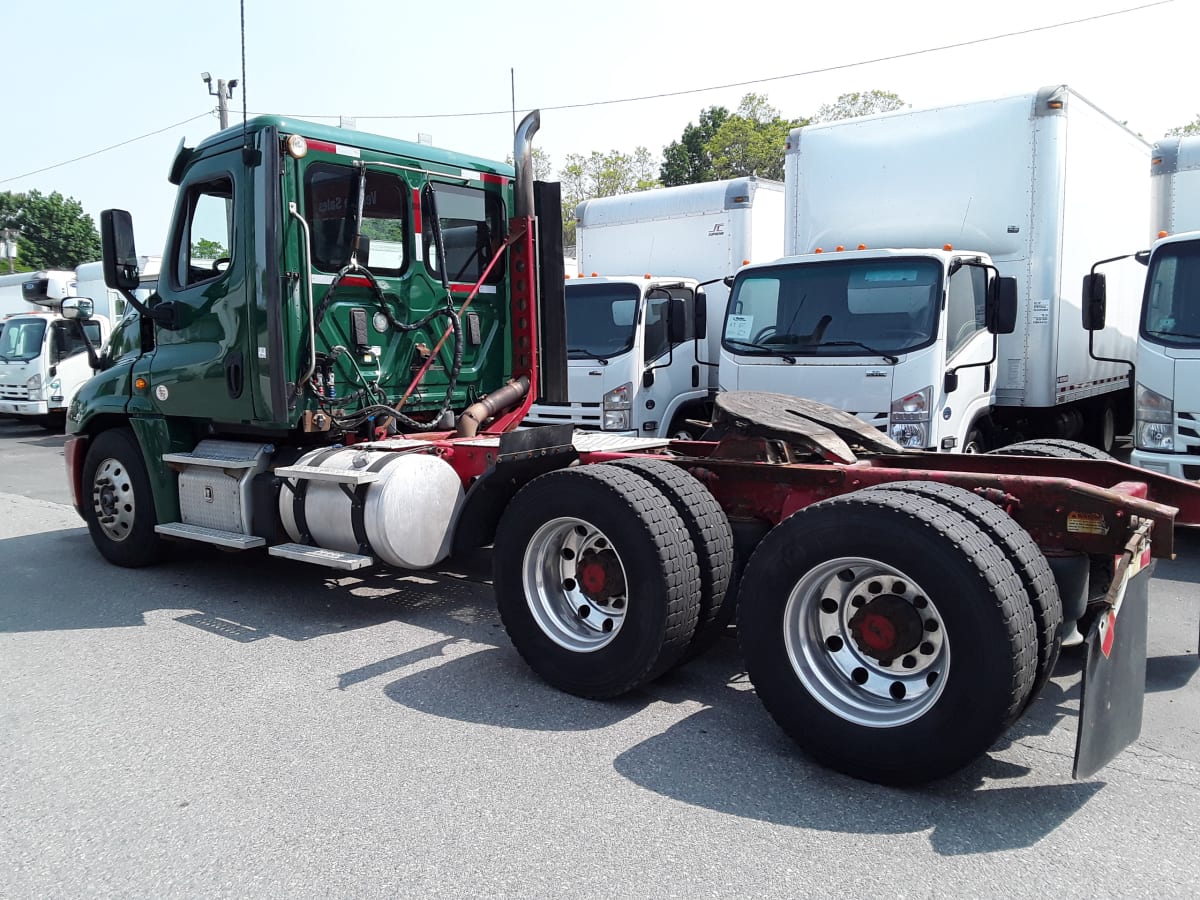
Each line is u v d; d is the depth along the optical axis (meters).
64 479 12.13
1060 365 8.71
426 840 3.10
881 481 4.11
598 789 3.45
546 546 4.50
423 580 6.42
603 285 9.59
